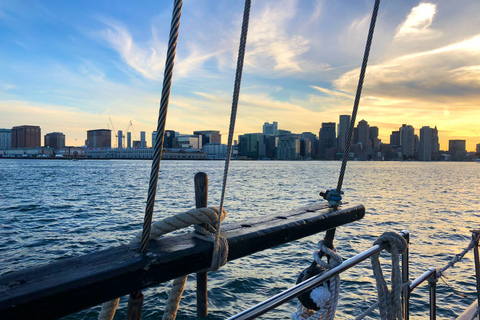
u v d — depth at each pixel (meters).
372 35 2.32
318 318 2.11
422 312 9.16
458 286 10.87
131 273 1.29
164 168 156.62
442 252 15.09
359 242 16.70
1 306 1.00
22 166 157.75
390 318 2.29
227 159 1.57
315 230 2.16
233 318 1.52
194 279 11.02
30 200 34.50
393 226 21.55
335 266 2.09
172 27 1.35
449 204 34.69
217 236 1.56
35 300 1.07
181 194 42.09
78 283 1.15
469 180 80.81
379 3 2.29
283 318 8.59
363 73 2.35
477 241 3.72
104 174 91.56
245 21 1.58
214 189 49.81
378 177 90.12
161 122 1.38
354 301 9.59
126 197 38.16
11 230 19.23
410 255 14.57
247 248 1.74
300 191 48.09
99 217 24.30
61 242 16.33
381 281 2.28
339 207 2.49
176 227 1.63
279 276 11.56
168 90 1.38
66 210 27.77
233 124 1.58
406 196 42.59
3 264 12.71
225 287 10.55
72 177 76.56
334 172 121.94
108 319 1.59
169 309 1.92
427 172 131.75
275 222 2.01
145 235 1.42
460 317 4.25
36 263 12.85
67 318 8.27
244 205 32.75
